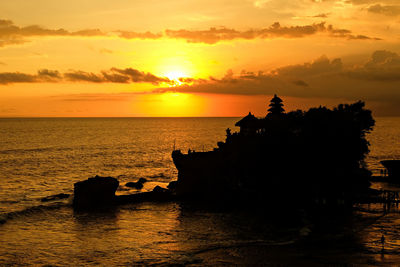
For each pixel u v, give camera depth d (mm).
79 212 84750
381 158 175125
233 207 88375
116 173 140250
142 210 86625
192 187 98875
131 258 56594
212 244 62031
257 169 90812
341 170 81938
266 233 67562
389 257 53719
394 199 83812
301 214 78812
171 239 65375
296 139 85812
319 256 54844
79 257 57375
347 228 67812
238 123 98062
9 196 100688
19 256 58062
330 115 84750
